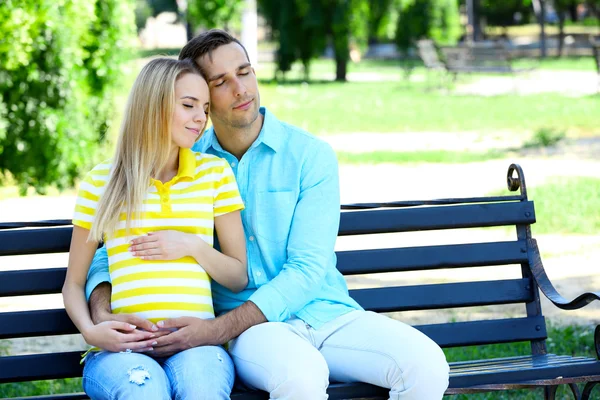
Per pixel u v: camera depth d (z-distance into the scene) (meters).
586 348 6.84
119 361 4.04
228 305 4.62
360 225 5.01
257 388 4.27
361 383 4.32
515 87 28.70
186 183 4.40
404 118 22.58
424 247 5.06
